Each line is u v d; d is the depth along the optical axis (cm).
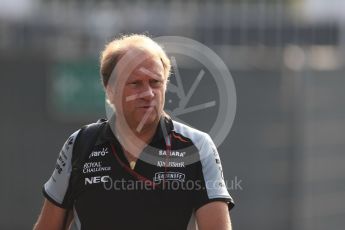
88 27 4216
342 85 4428
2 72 4125
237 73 4106
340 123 4434
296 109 4231
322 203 4384
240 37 4228
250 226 4175
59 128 4106
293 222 4262
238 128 4131
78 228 1104
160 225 1070
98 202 1078
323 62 4347
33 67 4103
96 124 1122
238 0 4350
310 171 4306
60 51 4106
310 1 4497
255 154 4156
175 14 4269
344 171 4475
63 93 4084
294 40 4338
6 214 4184
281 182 4228
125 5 4297
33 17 4319
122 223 1073
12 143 4150
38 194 4169
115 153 1081
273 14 4319
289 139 4234
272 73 4172
